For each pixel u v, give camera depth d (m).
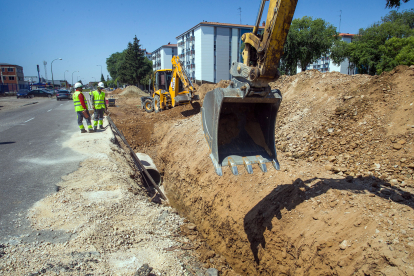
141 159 10.82
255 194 5.90
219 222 6.41
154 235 4.53
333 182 5.07
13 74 76.81
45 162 6.83
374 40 32.12
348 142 6.64
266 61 3.41
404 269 3.20
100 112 11.27
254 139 4.62
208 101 4.33
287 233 4.74
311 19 30.91
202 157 8.84
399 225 3.71
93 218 4.36
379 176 5.09
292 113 9.52
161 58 80.88
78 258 3.37
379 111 6.90
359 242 3.78
